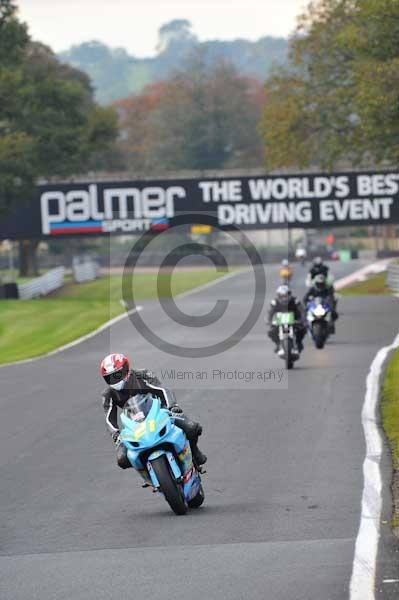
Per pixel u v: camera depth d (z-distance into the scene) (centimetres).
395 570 2961
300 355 9469
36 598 2869
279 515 3769
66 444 5591
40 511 4056
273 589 2822
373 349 9725
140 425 3853
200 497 3997
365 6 16250
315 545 3294
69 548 3447
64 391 7838
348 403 6519
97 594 2872
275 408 6475
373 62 16875
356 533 3434
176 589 2873
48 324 15712
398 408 6219
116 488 4438
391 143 17688
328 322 9988
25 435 5956
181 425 3988
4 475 4841
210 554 3247
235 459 4944
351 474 4453
